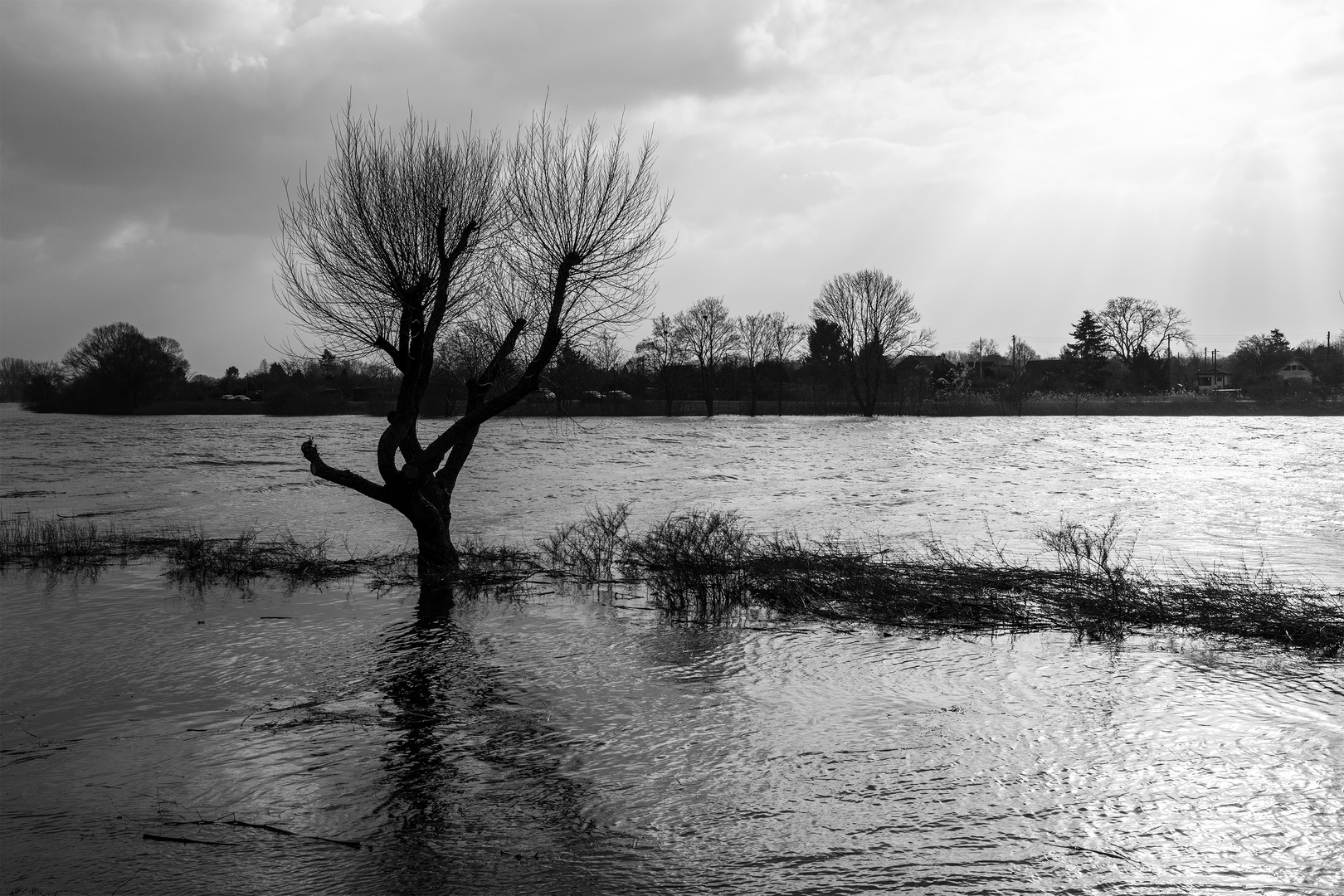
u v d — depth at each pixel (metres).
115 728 9.30
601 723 9.41
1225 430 73.56
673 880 6.37
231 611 14.36
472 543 19.97
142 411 121.75
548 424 87.31
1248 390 114.75
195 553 18.42
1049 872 6.45
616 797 7.64
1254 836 6.93
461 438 17.89
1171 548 19.89
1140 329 131.00
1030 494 31.16
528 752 8.65
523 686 10.63
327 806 7.51
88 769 8.27
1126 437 65.31
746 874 6.45
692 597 15.05
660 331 109.75
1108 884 6.29
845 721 9.45
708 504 28.95
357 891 6.25
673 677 10.98
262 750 8.70
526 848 6.82
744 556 17.20
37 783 7.98
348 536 22.98
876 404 108.06
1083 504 28.47
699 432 75.56
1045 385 123.25
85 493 33.41
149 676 11.01
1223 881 6.32
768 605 14.52
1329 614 13.01
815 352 115.69
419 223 16.94
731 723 9.41
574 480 37.34
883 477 38.09
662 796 7.67
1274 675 10.82
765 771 8.19
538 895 6.20
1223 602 13.75
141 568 17.95
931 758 8.44
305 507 29.17
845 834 7.00
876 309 101.50
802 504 29.03
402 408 16.95
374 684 10.70
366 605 14.80
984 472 39.94
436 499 17.22
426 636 12.86
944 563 16.91
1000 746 8.74
